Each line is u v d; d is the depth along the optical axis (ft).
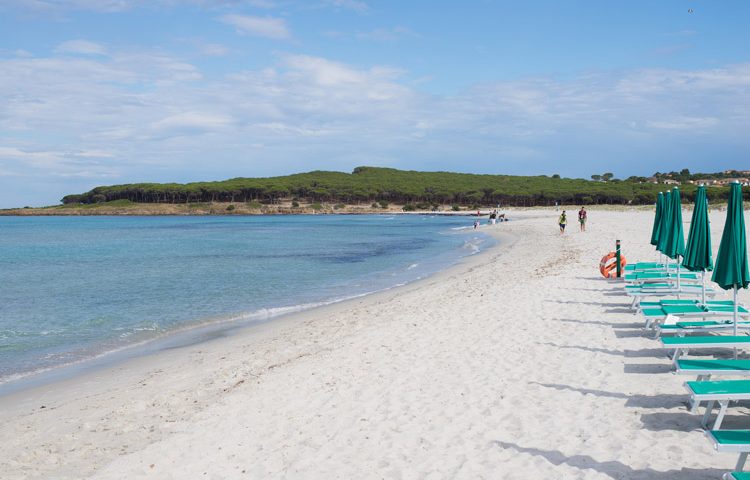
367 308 51.47
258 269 93.35
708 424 20.51
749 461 17.66
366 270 89.04
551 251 92.27
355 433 22.03
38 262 114.21
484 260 91.04
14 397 30.86
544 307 43.80
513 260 84.33
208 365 34.94
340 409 24.75
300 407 25.44
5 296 69.00
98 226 316.60
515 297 48.96
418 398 25.32
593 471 17.62
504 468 18.28
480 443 20.29
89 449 22.82
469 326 39.14
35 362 38.60
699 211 27.25
